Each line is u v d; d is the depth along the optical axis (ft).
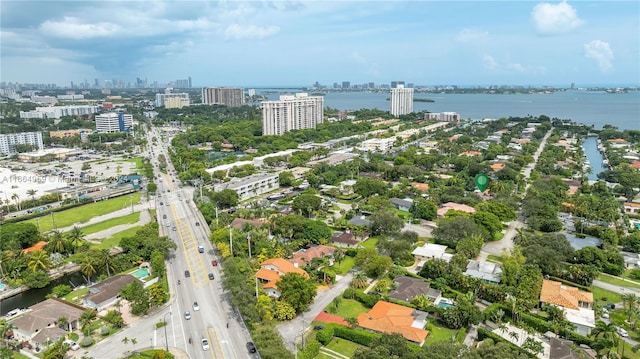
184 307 621.31
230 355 506.89
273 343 485.97
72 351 515.09
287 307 573.74
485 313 568.00
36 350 527.40
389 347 455.63
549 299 595.06
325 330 528.63
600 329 503.20
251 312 558.56
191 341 535.60
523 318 559.38
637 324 549.13
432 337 532.32
